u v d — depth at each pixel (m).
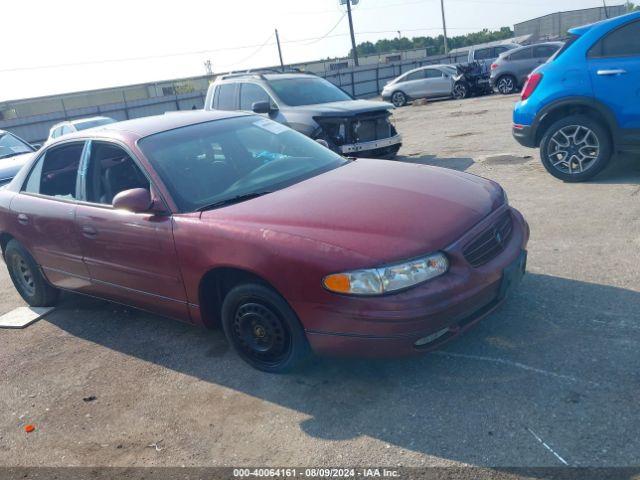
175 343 4.38
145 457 3.12
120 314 5.13
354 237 3.16
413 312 2.98
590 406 2.90
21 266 5.47
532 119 6.88
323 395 3.38
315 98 9.34
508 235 3.68
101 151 4.50
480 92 21.66
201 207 3.81
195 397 3.61
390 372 3.49
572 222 5.47
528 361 3.36
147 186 4.12
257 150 4.48
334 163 4.52
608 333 3.51
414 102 21.78
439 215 3.37
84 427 3.48
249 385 3.63
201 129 4.53
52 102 34.16
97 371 4.14
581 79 6.40
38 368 4.33
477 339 3.68
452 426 2.93
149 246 3.93
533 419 2.88
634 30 6.11
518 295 4.16
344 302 3.06
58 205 4.68
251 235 3.38
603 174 6.94
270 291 3.39
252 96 9.48
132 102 31.33
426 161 9.50
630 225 5.16
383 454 2.83
